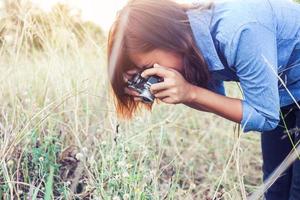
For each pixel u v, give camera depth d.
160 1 1.63
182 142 2.71
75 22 3.08
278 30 1.75
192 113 3.12
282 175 2.16
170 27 1.60
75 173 2.09
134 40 1.60
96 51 3.26
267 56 1.64
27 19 2.75
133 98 1.75
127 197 1.86
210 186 2.48
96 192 1.93
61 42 2.86
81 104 2.62
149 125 2.55
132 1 1.63
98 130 2.39
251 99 1.70
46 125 2.40
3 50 2.85
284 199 2.19
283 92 1.89
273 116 1.70
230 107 1.70
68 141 2.35
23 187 2.01
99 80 2.81
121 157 2.12
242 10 1.65
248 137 2.96
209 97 1.69
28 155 2.14
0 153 2.01
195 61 1.65
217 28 1.66
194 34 1.65
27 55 2.97
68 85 2.60
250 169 2.76
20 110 2.37
